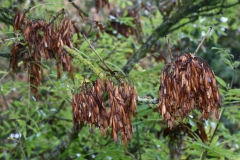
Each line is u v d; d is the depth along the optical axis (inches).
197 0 131.4
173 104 59.6
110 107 60.9
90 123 62.2
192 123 86.7
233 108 98.7
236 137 95.0
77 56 69.0
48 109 132.4
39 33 74.9
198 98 60.1
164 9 140.6
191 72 58.6
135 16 134.2
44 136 132.0
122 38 131.3
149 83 112.2
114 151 96.7
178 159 106.7
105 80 64.3
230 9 130.0
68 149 117.2
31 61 82.5
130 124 62.4
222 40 311.0
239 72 296.8
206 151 87.3
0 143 161.2
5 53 84.0
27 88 122.4
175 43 143.9
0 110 172.4
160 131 110.5
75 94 63.9
